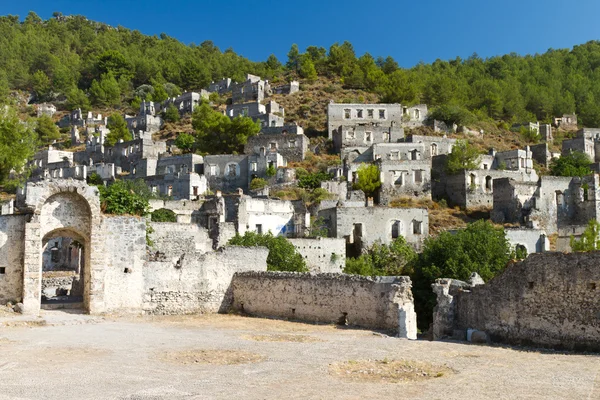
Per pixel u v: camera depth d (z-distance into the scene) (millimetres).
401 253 64812
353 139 124625
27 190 37125
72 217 38531
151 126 173125
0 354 24016
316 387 18656
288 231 72812
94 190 38406
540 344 26406
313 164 116125
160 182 101688
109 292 37875
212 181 109812
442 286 31578
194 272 40656
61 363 22344
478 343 28125
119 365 22062
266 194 90250
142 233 39438
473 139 145125
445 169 105688
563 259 25906
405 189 99125
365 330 32844
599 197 86625
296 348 26219
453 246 54875
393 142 119812
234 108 156250
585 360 22656
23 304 35719
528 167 116562
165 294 39594
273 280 39062
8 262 36875
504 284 28312
